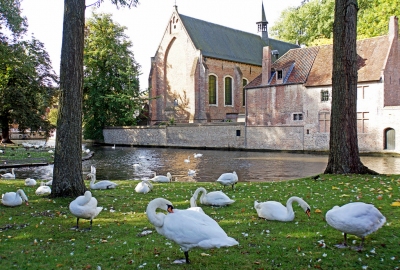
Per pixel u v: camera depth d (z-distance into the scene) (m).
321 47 48.69
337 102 16.30
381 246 6.73
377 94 40.16
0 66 44.25
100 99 65.00
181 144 58.97
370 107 40.72
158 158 40.12
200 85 64.75
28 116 51.12
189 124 57.81
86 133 71.25
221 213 9.55
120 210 10.41
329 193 11.91
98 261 6.32
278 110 48.69
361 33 52.06
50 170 27.66
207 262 6.16
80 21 12.32
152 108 71.38
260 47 79.06
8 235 8.01
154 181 18.66
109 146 64.19
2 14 30.70
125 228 8.42
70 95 12.22
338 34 15.98
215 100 68.00
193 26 68.56
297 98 46.81
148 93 71.00
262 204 8.94
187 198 12.15
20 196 11.16
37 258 6.52
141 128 63.94
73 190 12.34
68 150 12.30
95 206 8.50
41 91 53.59
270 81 49.91
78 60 12.31
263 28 81.50
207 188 14.45
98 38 63.00
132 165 33.44
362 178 14.75
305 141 46.09
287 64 49.31
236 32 76.81
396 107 38.72
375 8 50.78
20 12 32.56
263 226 8.17
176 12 67.62
